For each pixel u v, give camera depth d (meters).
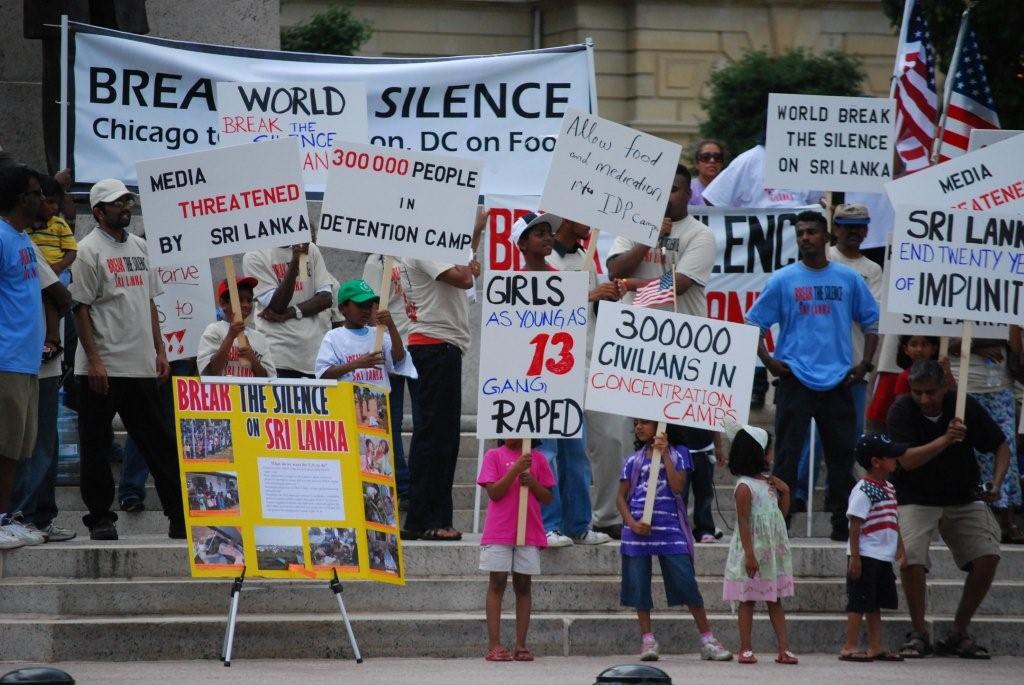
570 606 26.88
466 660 25.09
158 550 26.45
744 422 25.81
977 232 26.67
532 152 34.38
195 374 31.22
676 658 25.77
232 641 24.03
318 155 30.67
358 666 24.14
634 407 25.81
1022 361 30.41
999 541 28.11
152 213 25.23
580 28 75.19
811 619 26.81
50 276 26.97
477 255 35.25
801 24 75.56
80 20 34.31
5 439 25.53
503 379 25.31
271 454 24.23
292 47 64.31
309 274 31.09
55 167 34.44
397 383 29.86
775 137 33.53
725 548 28.17
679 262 29.98
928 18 48.56
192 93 33.78
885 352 31.91
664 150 26.59
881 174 33.59
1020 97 48.22
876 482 25.70
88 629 24.59
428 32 76.50
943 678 23.52
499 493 24.94
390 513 24.41
